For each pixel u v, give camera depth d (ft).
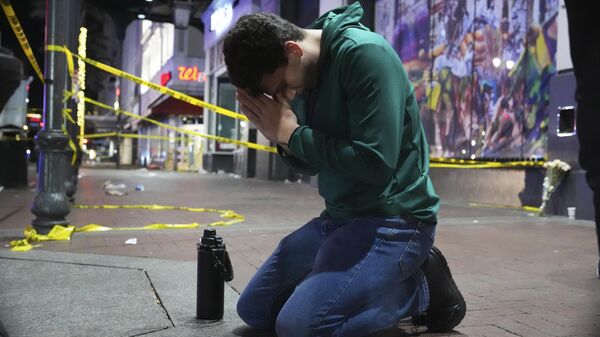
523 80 37.37
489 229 25.41
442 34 45.37
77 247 18.63
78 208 32.55
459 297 9.77
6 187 45.96
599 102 4.17
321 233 9.23
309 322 7.78
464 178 43.19
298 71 7.80
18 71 10.77
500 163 38.06
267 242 20.33
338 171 7.90
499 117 39.50
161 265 15.53
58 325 10.19
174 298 12.07
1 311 11.00
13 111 55.06
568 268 16.28
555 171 31.65
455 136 44.21
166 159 135.03
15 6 74.28
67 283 13.39
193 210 33.09
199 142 119.44
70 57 20.90
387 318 8.43
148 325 10.27
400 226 8.41
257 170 81.15
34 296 12.17
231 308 11.44
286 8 75.00
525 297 12.78
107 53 201.67
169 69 120.88
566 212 31.55
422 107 48.19
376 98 7.57
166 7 121.08
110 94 245.65
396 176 8.48
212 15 103.55
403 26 50.52
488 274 15.37
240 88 7.88
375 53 7.66
